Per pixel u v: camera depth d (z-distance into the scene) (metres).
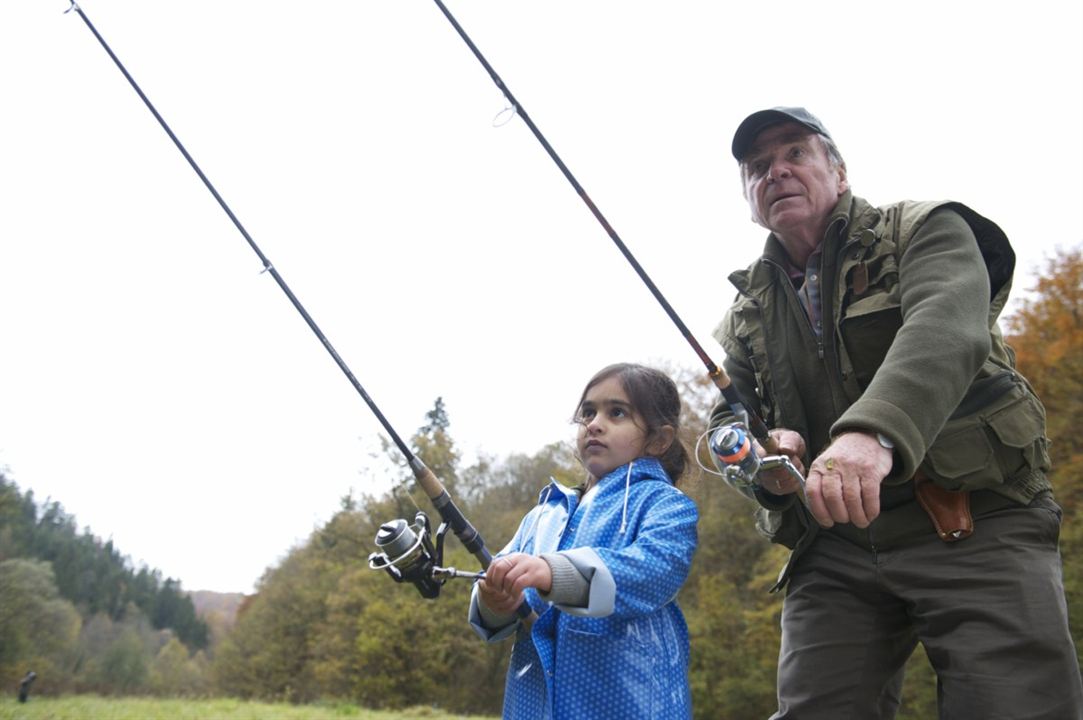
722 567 21.05
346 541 28.00
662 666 1.92
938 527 1.97
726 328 2.55
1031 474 1.97
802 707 2.19
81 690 34.84
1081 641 10.38
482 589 1.89
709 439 1.93
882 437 1.62
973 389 1.97
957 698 1.91
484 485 27.62
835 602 2.20
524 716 1.96
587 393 2.33
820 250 2.24
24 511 32.81
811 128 2.24
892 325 2.04
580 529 2.11
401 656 24.80
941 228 1.98
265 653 31.19
